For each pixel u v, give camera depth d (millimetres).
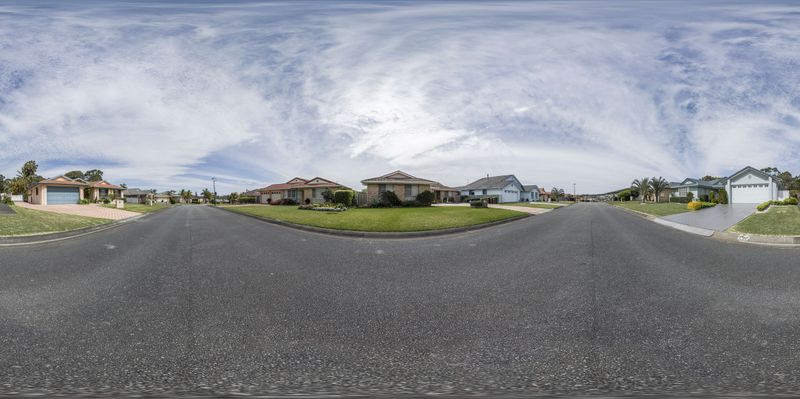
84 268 5887
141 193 67125
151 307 3877
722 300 4039
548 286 4680
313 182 39969
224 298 4203
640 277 5141
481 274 5375
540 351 2895
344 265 6094
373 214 17984
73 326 3352
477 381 2547
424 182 32500
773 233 9672
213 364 2721
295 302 4039
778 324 3340
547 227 13078
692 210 23094
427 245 8547
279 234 11258
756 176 33562
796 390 2393
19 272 5570
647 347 2939
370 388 2500
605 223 14883
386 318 3570
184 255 7188
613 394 2412
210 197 82562
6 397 2346
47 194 33531
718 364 2682
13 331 3242
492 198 48344
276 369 2676
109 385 2484
